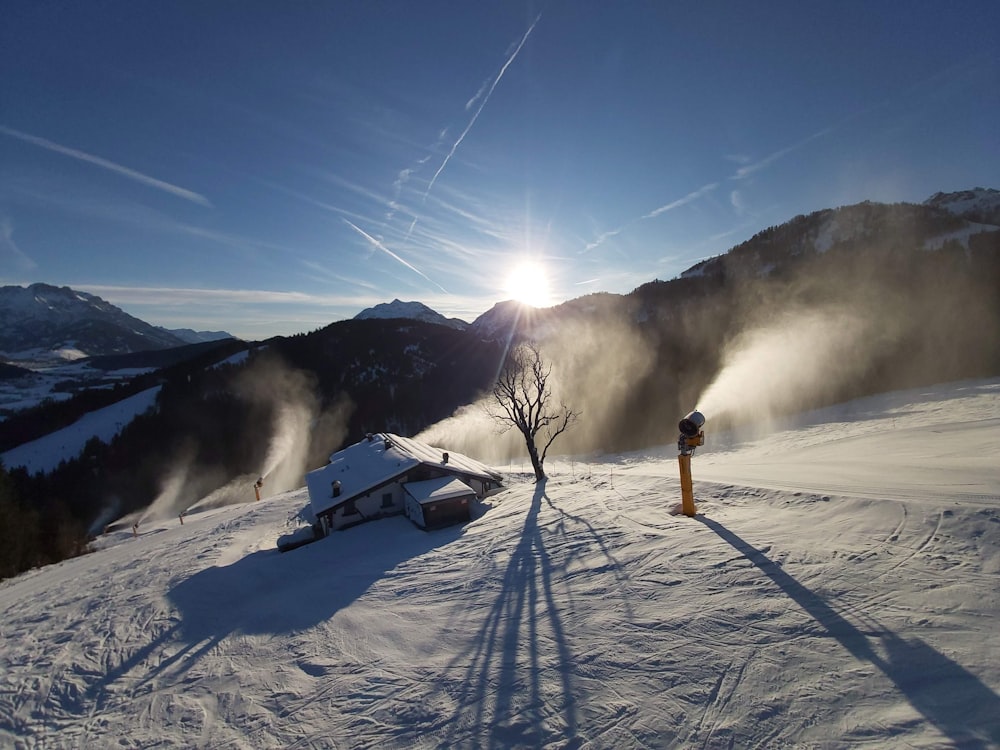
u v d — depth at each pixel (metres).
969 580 6.31
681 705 5.59
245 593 14.45
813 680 5.41
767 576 7.68
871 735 4.56
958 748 4.18
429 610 10.06
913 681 5.02
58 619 15.07
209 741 7.45
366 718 6.98
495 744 5.77
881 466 13.51
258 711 7.92
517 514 16.05
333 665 8.84
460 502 18.30
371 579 12.89
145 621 13.40
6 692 10.51
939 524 7.79
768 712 5.17
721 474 15.20
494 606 9.43
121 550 27.42
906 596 6.33
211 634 11.77
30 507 40.34
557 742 5.55
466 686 7.07
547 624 8.16
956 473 11.03
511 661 7.38
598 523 12.49
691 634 6.80
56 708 9.60
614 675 6.42
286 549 18.95
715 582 7.92
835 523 8.91
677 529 10.59
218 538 23.05
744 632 6.52
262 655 9.96
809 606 6.66
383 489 20.69
